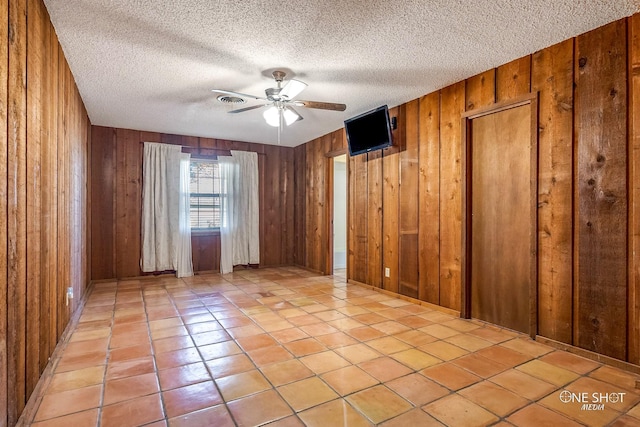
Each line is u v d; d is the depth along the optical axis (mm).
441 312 3602
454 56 2914
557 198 2689
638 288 2260
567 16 2322
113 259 5273
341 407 1880
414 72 3232
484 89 3230
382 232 4492
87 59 2941
